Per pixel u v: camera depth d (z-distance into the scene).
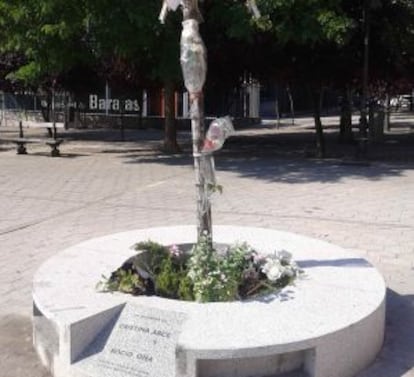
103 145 19.88
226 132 5.21
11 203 10.67
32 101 28.70
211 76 17.67
